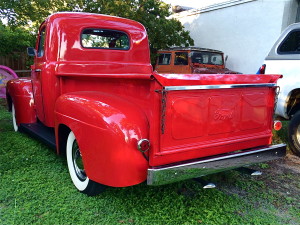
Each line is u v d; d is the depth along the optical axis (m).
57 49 3.66
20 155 3.88
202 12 11.78
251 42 9.93
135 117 2.35
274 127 3.02
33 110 4.43
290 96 4.50
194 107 2.41
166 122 2.27
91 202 2.75
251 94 2.79
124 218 2.53
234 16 10.44
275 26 9.10
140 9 10.36
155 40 10.95
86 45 3.90
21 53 11.12
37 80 4.01
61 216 2.50
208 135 2.55
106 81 2.88
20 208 2.60
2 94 8.85
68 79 3.38
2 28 6.46
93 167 2.47
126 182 2.31
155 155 2.27
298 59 4.32
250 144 2.89
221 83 2.51
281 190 3.22
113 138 2.28
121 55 4.20
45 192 2.91
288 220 2.61
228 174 3.60
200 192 3.07
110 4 9.59
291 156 4.38
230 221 2.54
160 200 2.84
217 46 11.34
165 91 2.19
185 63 9.38
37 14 6.84
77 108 2.66
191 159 2.48
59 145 3.24
